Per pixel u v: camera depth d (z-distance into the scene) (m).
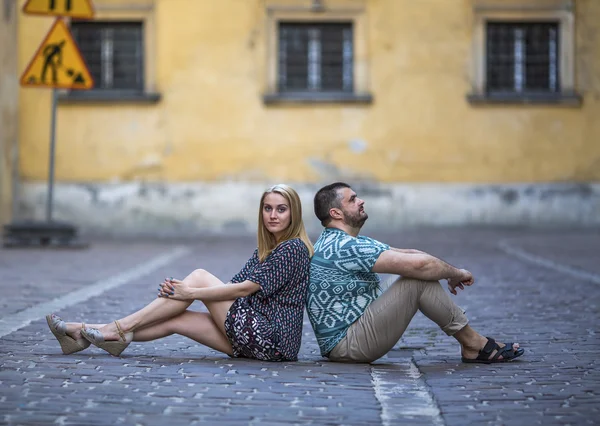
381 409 4.90
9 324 7.64
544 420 4.64
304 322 8.27
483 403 5.00
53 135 15.54
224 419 4.62
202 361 6.10
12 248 15.43
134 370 5.77
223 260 13.62
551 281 10.91
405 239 17.52
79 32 19.67
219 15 19.64
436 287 6.00
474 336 6.17
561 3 19.62
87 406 4.84
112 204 19.56
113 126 19.59
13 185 19.02
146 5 19.56
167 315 6.15
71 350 6.22
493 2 19.64
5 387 5.24
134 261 13.43
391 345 6.05
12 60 18.86
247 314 6.04
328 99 19.62
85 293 9.80
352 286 6.05
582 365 6.05
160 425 4.49
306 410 4.82
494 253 14.66
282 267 6.02
